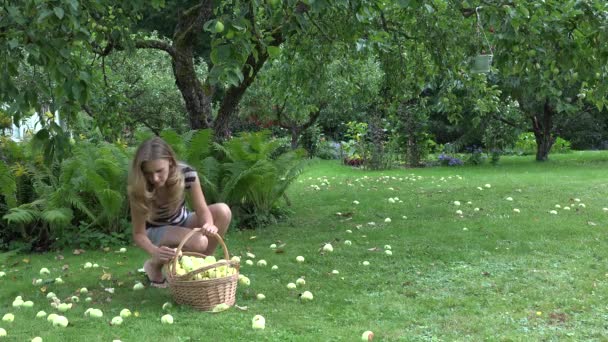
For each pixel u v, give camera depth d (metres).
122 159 8.12
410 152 21.56
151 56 17.58
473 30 8.35
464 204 10.03
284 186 9.05
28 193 7.84
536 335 3.84
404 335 3.89
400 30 10.54
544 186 12.34
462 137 22.12
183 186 4.54
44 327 4.15
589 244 6.61
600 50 5.49
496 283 5.14
